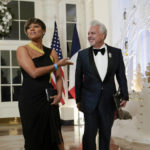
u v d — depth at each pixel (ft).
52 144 7.84
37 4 25.86
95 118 9.20
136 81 17.67
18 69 25.25
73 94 23.25
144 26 16.93
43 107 7.59
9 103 24.75
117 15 20.22
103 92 9.14
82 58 9.51
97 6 21.98
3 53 25.00
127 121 17.43
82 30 25.95
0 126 22.86
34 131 7.52
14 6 25.49
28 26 7.88
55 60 8.38
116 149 12.91
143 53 17.67
